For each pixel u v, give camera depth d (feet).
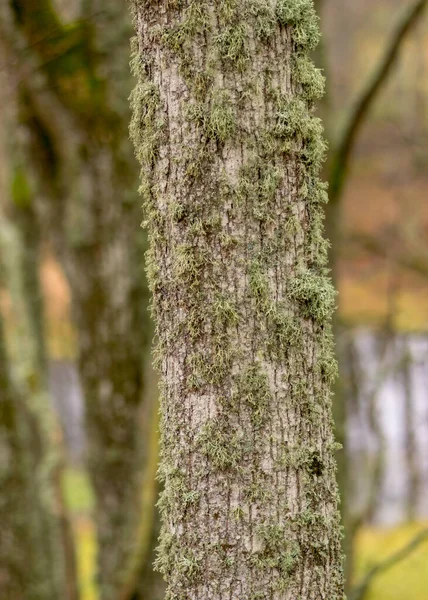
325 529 4.49
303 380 4.36
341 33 47.75
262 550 4.34
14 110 13.89
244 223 4.20
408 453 30.14
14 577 14.20
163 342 4.45
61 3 15.11
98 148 13.75
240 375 4.25
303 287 4.28
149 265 4.48
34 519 14.35
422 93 29.89
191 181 4.21
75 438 37.70
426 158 29.60
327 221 12.94
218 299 4.22
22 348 14.67
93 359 14.26
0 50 12.79
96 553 14.29
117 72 13.42
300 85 4.31
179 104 4.19
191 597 4.42
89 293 14.17
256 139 4.19
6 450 14.14
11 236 15.30
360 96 12.32
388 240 27.89
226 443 4.29
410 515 29.32
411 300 42.91
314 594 4.45
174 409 4.40
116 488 14.07
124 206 13.89
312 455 4.41
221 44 4.13
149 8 4.24
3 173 18.12
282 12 4.19
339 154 12.57
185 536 4.42
